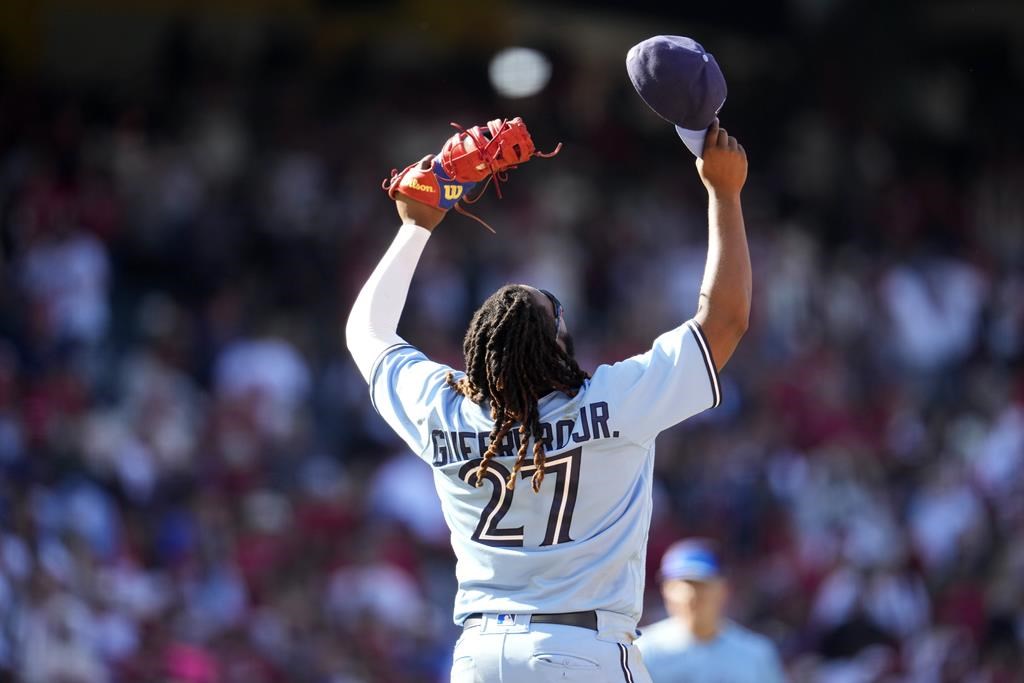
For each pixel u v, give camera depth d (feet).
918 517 162.91
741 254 39.47
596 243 198.18
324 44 220.02
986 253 227.20
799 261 202.49
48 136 177.58
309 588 129.29
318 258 183.21
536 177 206.90
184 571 124.06
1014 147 244.83
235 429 146.00
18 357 153.07
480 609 38.99
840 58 245.86
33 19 206.08
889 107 246.27
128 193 177.27
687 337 38.86
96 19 208.23
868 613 141.90
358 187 192.85
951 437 180.34
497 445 38.96
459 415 39.91
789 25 248.11
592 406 38.65
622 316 189.88
